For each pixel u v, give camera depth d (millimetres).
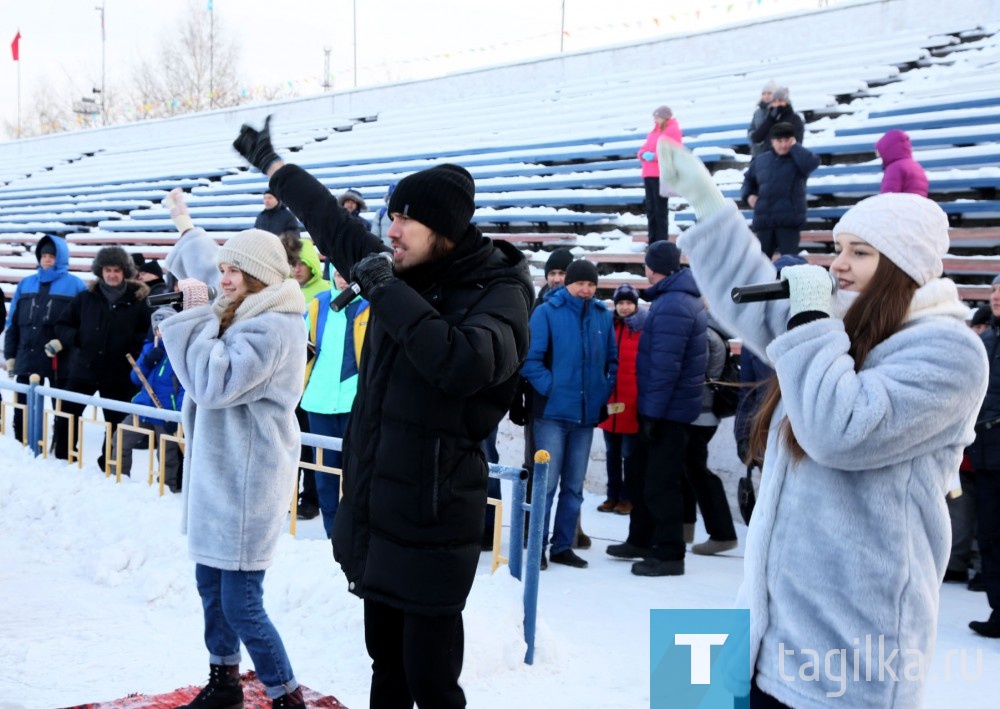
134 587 5387
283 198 3031
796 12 15961
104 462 7879
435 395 2637
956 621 5418
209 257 4289
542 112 17438
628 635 4887
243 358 3451
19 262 18922
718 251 2443
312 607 4824
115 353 8555
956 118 10742
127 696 3854
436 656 2680
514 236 12516
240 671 4246
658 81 16938
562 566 6305
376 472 2697
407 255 2748
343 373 6555
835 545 2178
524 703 3967
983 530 5195
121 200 21250
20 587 5398
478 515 2738
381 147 18375
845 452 2111
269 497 3562
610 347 6488
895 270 2223
